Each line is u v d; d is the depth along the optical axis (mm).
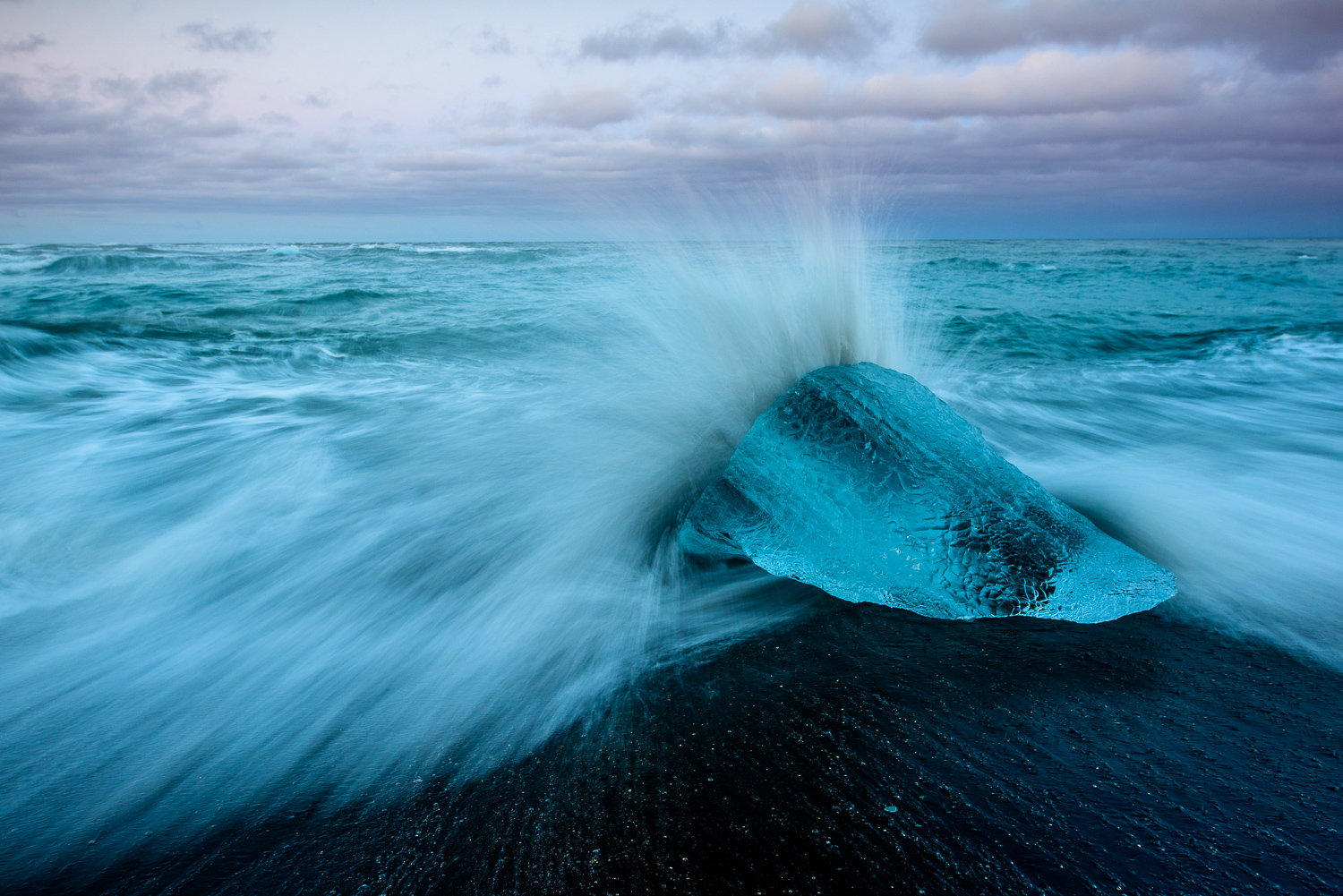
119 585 2854
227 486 3938
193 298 13094
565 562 3031
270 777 1792
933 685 2084
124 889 1452
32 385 6398
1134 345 9016
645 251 4242
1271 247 46938
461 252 36656
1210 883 1334
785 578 2814
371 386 6711
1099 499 3508
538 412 5051
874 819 1552
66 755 1879
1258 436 4863
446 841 1553
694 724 1943
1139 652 2225
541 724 1983
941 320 10562
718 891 1382
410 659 2357
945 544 2465
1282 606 2490
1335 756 1700
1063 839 1467
